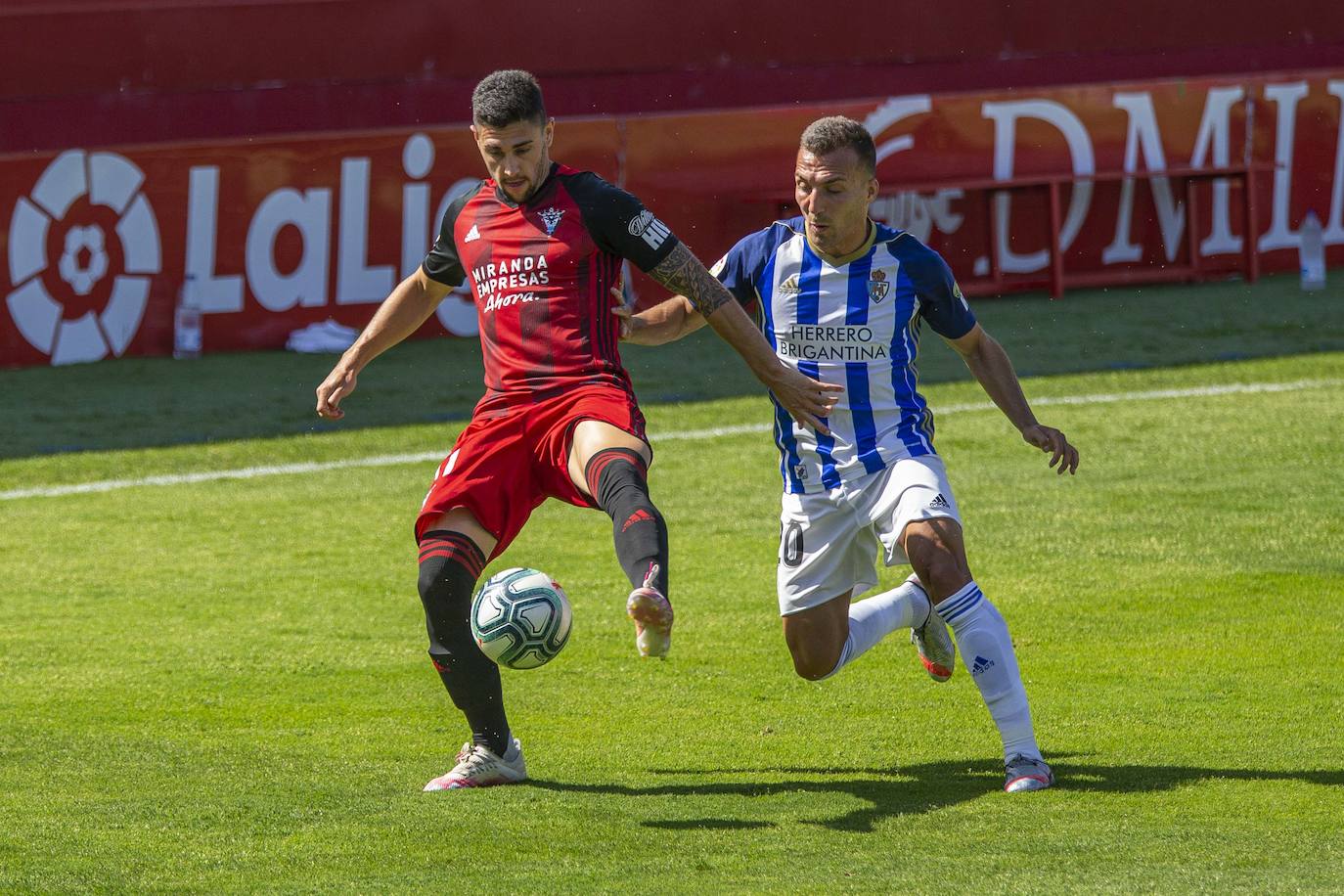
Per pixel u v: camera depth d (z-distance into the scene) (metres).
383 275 46.94
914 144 51.75
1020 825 13.17
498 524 14.41
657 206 48.72
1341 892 11.18
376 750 16.48
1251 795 13.89
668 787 14.78
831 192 14.90
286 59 56.06
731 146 49.03
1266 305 49.72
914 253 15.44
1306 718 16.61
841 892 11.48
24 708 18.22
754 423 36.34
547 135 14.43
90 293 44.81
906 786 14.65
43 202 43.97
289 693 18.83
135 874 12.43
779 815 13.71
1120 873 11.77
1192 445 32.25
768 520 27.55
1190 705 17.27
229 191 45.47
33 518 28.98
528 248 14.31
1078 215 54.22
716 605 22.45
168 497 30.59
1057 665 19.09
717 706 17.94
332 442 35.44
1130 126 53.72
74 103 54.53
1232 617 21.00
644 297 47.22
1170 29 61.88
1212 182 54.97
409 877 12.15
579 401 14.08
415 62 56.91
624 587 23.56
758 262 15.95
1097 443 32.75
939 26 60.41
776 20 59.16
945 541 14.83
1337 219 56.38
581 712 17.83
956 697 18.08
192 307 45.34
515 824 13.54
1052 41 61.16
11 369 44.25
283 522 28.38
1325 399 36.47
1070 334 46.38
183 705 18.30
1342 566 23.39
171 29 54.97
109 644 21.05
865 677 18.98
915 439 15.61
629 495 12.92
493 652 13.35
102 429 36.94
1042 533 25.78
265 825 13.70
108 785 15.16
